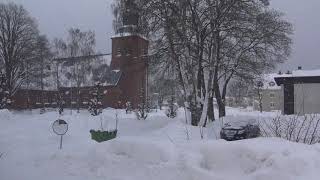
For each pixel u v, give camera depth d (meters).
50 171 8.72
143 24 29.92
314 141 11.38
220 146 7.22
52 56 76.06
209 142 7.55
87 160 8.52
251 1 29.56
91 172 8.18
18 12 66.19
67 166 8.63
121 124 27.86
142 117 33.94
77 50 75.75
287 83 44.78
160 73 31.31
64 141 16.95
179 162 7.28
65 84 76.94
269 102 105.12
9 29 65.25
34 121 23.58
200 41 30.41
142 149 7.82
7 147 13.87
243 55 34.25
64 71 77.50
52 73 76.38
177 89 33.59
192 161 7.14
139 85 61.84
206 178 6.78
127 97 67.56
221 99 37.66
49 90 77.31
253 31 31.88
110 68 75.19
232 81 38.75
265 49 35.16
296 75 45.06
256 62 35.50
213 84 31.59
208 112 33.16
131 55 35.12
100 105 45.19
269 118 23.58
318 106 43.75
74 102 74.94
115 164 7.97
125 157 7.96
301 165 6.30
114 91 72.12
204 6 29.72
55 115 27.31
